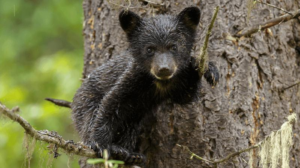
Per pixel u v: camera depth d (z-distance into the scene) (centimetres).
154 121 1086
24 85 2027
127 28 1055
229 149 1029
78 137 1141
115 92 1031
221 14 1067
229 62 1052
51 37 2303
